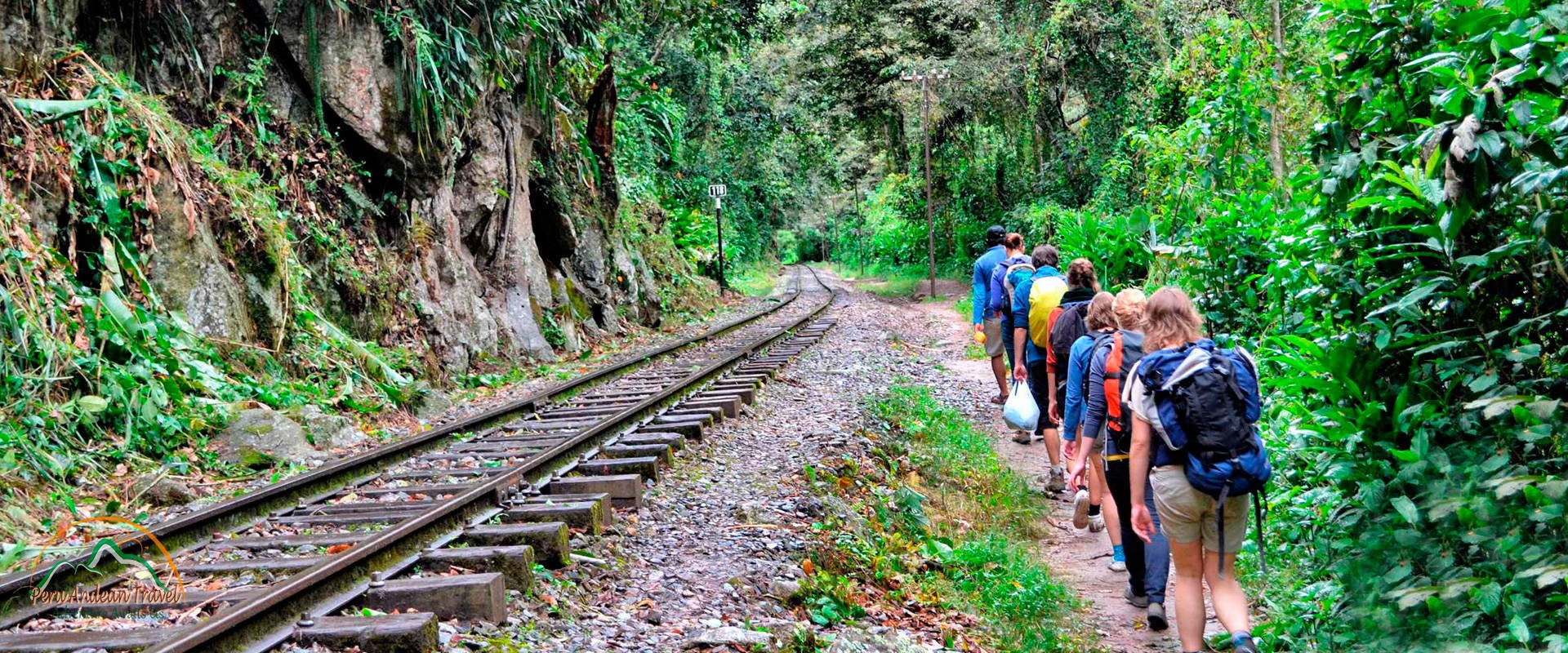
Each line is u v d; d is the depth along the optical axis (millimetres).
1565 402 4582
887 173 49969
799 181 58094
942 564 6879
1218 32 14297
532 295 17625
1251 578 5891
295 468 8672
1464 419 4738
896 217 50969
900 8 36469
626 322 22125
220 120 12062
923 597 6219
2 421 7559
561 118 20359
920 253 45812
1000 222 36531
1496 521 4324
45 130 9336
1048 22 31406
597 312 20734
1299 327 6289
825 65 40000
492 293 16688
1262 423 6684
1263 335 8047
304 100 13398
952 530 7738
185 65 11883
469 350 15141
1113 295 5965
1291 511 6070
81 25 10695
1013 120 36156
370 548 5164
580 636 4777
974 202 40969
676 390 11289
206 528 6223
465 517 6254
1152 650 5297
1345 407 5375
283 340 11328
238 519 6508
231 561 5582
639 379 13992
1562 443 4332
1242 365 4316
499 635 4648
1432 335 4961
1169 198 13508
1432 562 4500
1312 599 5168
